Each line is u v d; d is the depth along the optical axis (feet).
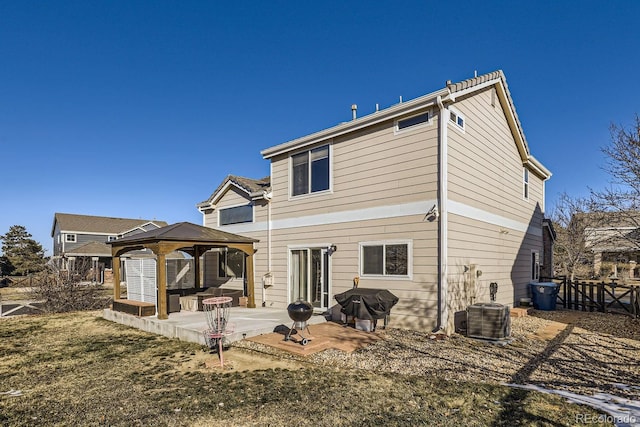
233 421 13.15
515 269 41.16
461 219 29.55
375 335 26.58
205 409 14.28
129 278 39.60
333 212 34.53
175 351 24.02
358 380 17.26
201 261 51.11
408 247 28.78
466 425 12.43
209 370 19.56
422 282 27.78
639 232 46.21
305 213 37.24
